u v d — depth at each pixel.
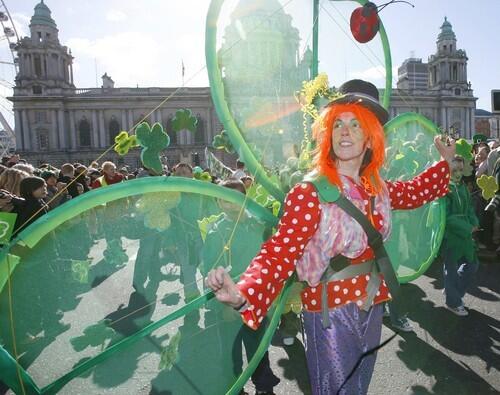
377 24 2.31
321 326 1.65
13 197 3.83
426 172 2.04
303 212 1.54
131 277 1.76
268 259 1.48
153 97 62.78
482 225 7.01
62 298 1.60
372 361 1.70
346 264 1.62
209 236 1.95
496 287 5.50
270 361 3.73
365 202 1.63
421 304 4.94
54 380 1.58
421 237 3.51
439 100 68.56
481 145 9.64
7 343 1.49
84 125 64.88
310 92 1.98
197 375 1.91
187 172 4.16
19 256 1.51
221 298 1.35
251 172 1.98
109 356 1.67
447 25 73.44
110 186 1.67
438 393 3.11
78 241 1.63
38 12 68.00
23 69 64.56
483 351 3.74
